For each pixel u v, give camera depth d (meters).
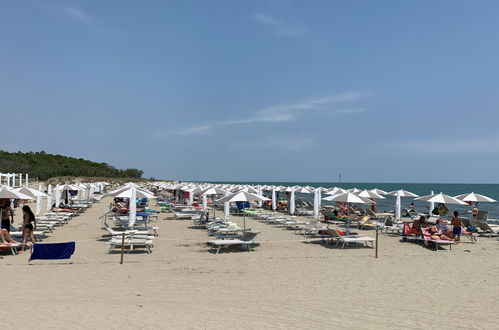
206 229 16.47
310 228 15.14
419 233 13.89
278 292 7.38
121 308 6.14
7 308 6.02
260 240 14.02
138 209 20.75
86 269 9.08
